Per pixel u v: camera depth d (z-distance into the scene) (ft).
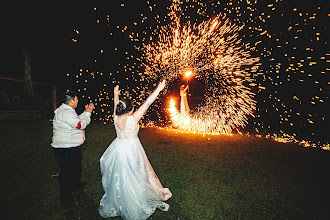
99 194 11.59
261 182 13.07
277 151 19.30
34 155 17.10
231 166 15.53
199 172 14.42
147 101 9.60
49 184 12.48
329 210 10.25
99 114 43.09
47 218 9.45
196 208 10.30
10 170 14.28
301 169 15.14
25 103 41.27
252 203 10.79
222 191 11.93
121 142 9.43
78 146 11.01
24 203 10.56
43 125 30.48
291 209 10.31
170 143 21.57
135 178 9.21
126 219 9.07
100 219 9.46
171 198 11.11
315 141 23.09
